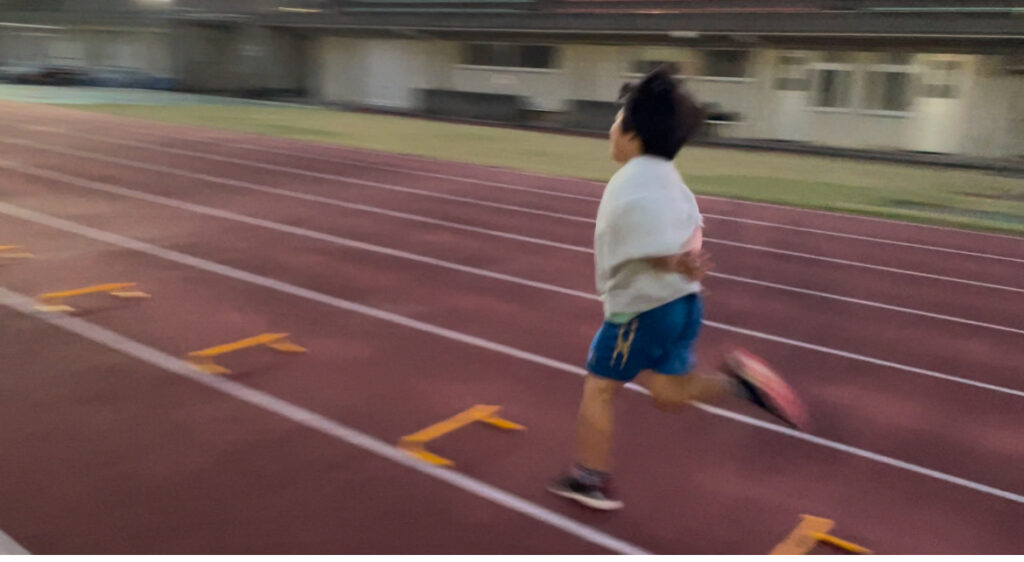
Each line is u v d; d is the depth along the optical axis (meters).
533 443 3.91
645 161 2.99
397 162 14.98
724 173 16.14
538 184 13.15
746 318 6.47
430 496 3.38
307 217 9.31
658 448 3.97
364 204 10.40
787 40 22.12
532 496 3.43
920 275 8.42
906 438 4.35
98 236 7.71
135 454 3.57
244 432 3.85
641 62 25.64
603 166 16.06
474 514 3.26
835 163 19.25
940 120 20.98
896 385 5.17
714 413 4.40
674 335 3.07
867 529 3.39
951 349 6.01
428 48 30.64
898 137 21.64
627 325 3.05
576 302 6.50
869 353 5.79
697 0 23.23
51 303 5.58
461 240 8.59
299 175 12.60
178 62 34.34
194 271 6.70
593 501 3.32
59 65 41.12
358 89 33.03
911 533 3.39
